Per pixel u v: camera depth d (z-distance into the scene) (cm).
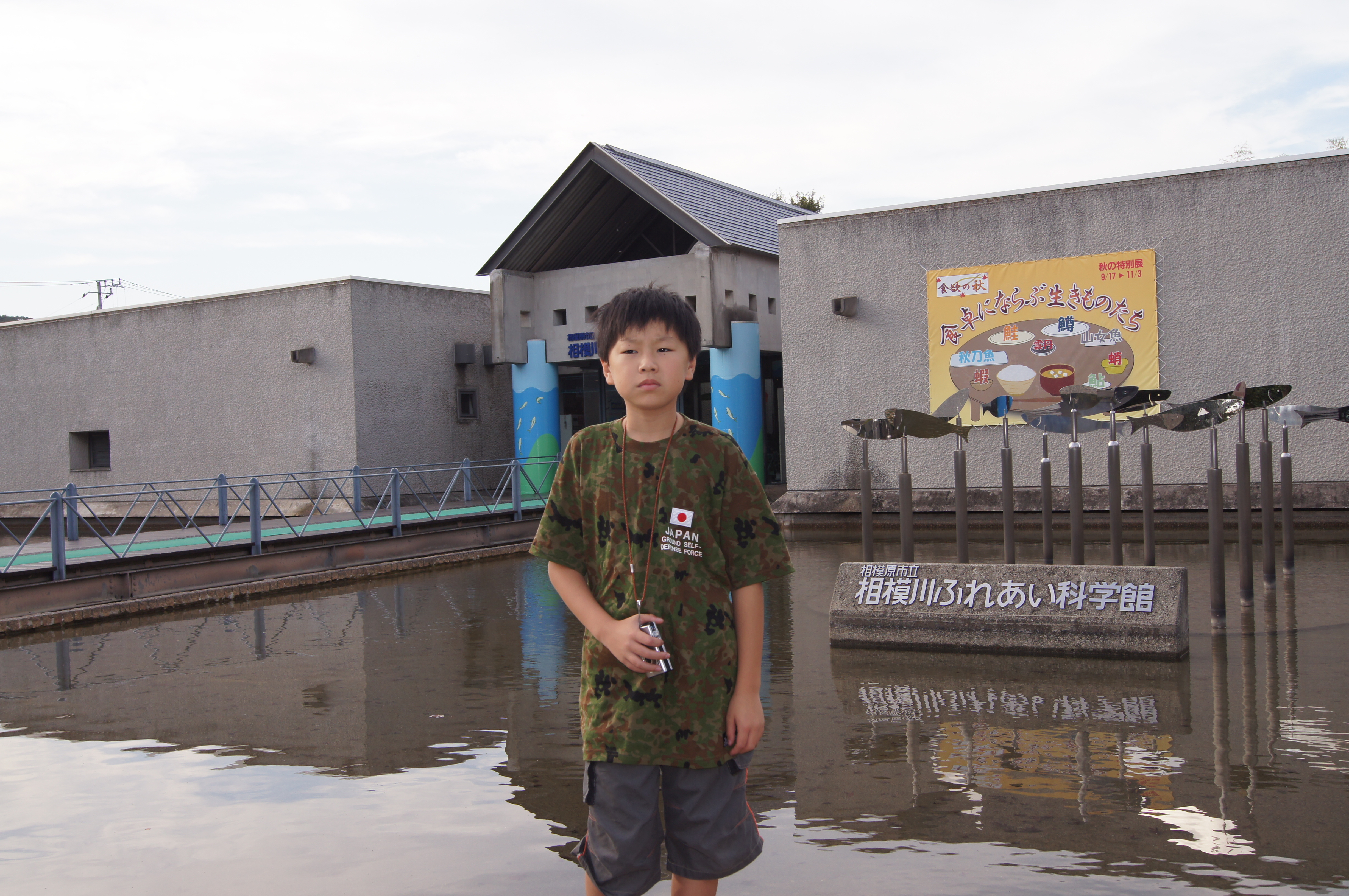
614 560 253
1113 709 554
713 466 255
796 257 1675
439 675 703
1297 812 397
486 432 2197
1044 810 408
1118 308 1486
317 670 733
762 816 413
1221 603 734
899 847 376
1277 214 1406
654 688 249
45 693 686
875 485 1633
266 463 1991
